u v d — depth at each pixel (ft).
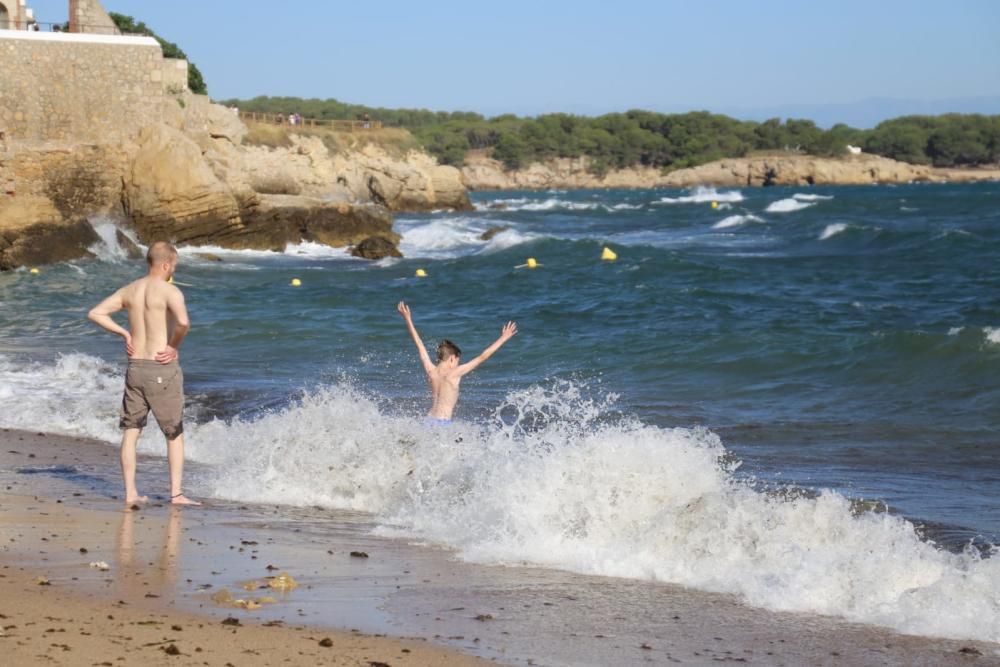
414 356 53.47
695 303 76.74
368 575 20.24
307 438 29.96
